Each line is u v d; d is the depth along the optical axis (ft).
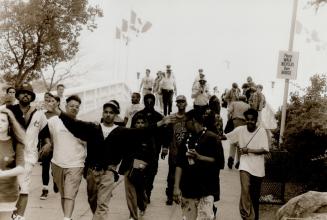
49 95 36.17
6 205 21.81
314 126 39.09
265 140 31.27
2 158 22.00
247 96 63.72
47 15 59.00
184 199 25.80
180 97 34.65
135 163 31.14
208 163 25.29
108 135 26.86
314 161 40.04
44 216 32.09
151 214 34.47
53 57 61.67
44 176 35.96
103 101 93.56
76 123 26.71
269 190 37.06
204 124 26.27
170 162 36.01
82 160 27.86
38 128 28.55
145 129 26.40
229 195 40.78
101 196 26.91
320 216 24.59
